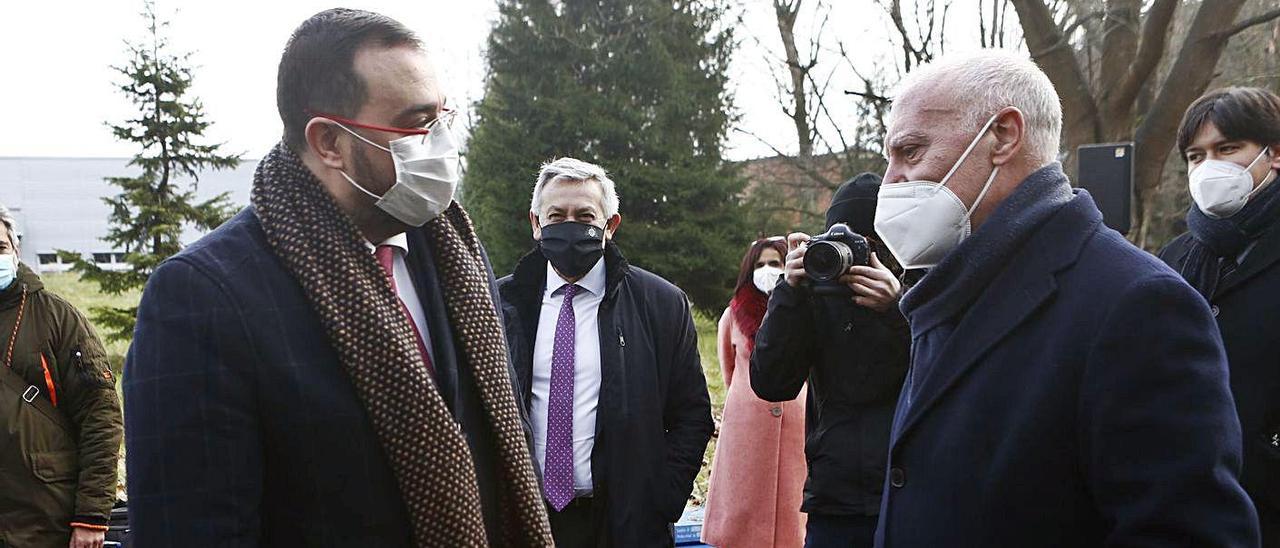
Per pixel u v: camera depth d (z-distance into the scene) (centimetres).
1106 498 134
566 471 293
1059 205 151
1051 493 139
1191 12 988
